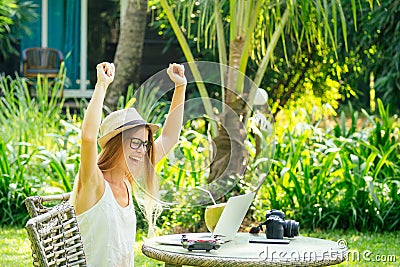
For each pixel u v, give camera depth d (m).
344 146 12.42
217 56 17.95
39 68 20.31
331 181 11.95
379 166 11.82
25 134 12.81
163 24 17.19
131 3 16.61
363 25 15.58
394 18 15.16
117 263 5.24
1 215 11.75
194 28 17.23
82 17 22.11
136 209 11.29
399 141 13.00
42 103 14.39
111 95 16.53
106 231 5.18
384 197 11.77
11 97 14.51
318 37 10.62
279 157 12.29
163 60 21.94
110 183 5.37
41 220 4.20
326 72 17.05
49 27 22.09
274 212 6.07
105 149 5.40
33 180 12.08
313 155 12.33
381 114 12.95
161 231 11.02
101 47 22.48
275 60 16.80
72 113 20.39
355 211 11.37
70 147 12.86
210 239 5.41
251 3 10.35
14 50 20.59
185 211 11.20
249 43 10.46
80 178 5.11
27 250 9.81
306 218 11.63
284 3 12.79
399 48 15.16
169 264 5.31
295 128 12.72
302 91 17.45
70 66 22.11
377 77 17.00
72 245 4.57
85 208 5.16
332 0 10.07
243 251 5.35
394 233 11.41
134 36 16.61
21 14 20.22
